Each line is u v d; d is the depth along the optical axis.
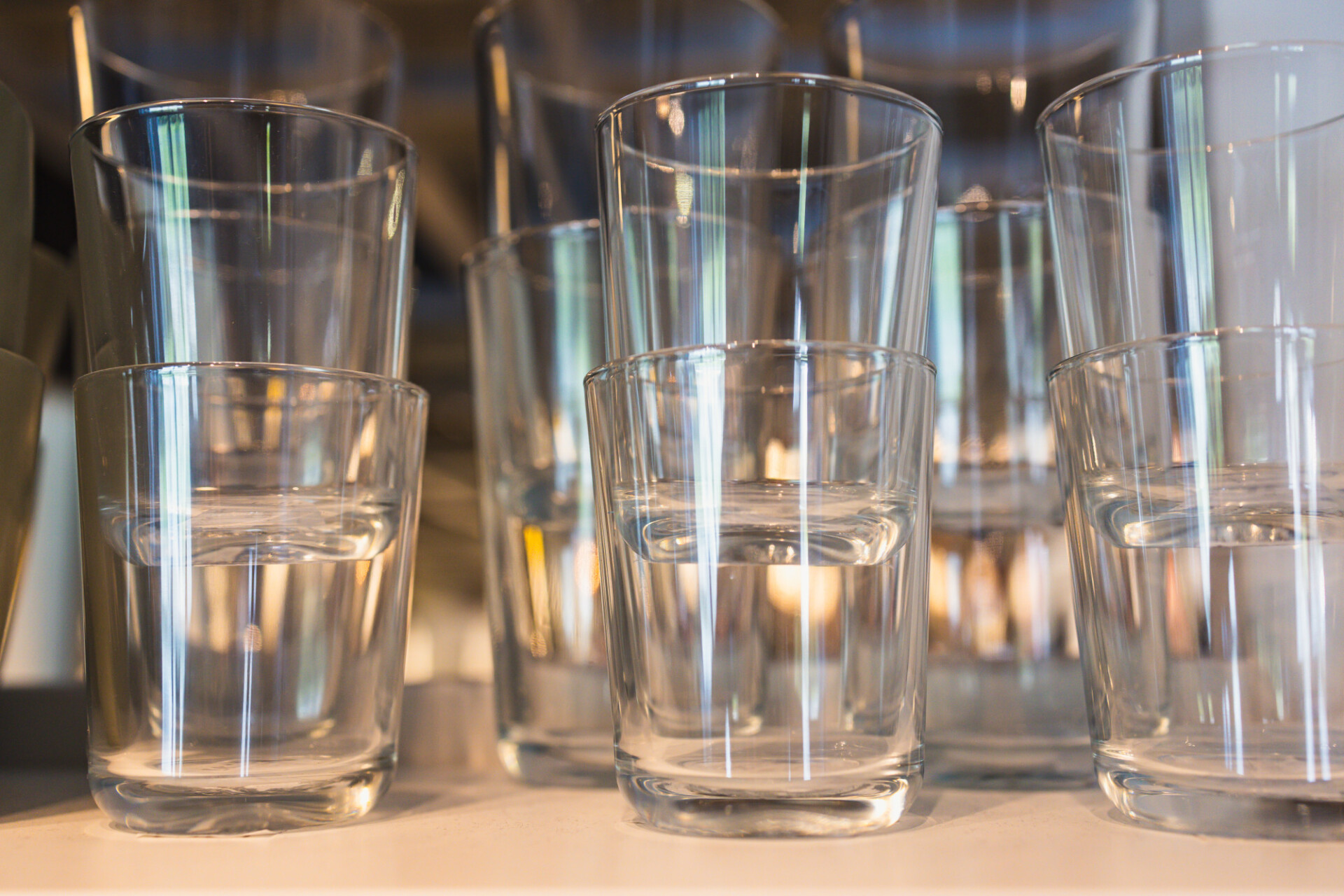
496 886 0.24
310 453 0.32
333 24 0.53
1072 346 0.34
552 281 0.44
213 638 0.32
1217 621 0.29
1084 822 0.31
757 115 0.31
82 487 0.33
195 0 0.50
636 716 0.31
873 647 0.30
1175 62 0.31
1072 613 0.40
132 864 0.27
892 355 0.31
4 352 0.34
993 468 0.40
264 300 0.33
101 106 0.48
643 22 0.48
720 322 0.31
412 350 0.87
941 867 0.26
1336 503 0.29
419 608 0.89
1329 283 0.29
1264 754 0.28
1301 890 0.23
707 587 0.30
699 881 0.25
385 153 0.35
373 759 0.34
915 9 0.42
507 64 0.48
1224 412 0.29
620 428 0.31
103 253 0.33
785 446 0.30
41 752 0.47
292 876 0.26
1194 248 0.30
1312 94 0.29
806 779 0.29
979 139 0.41
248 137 0.32
